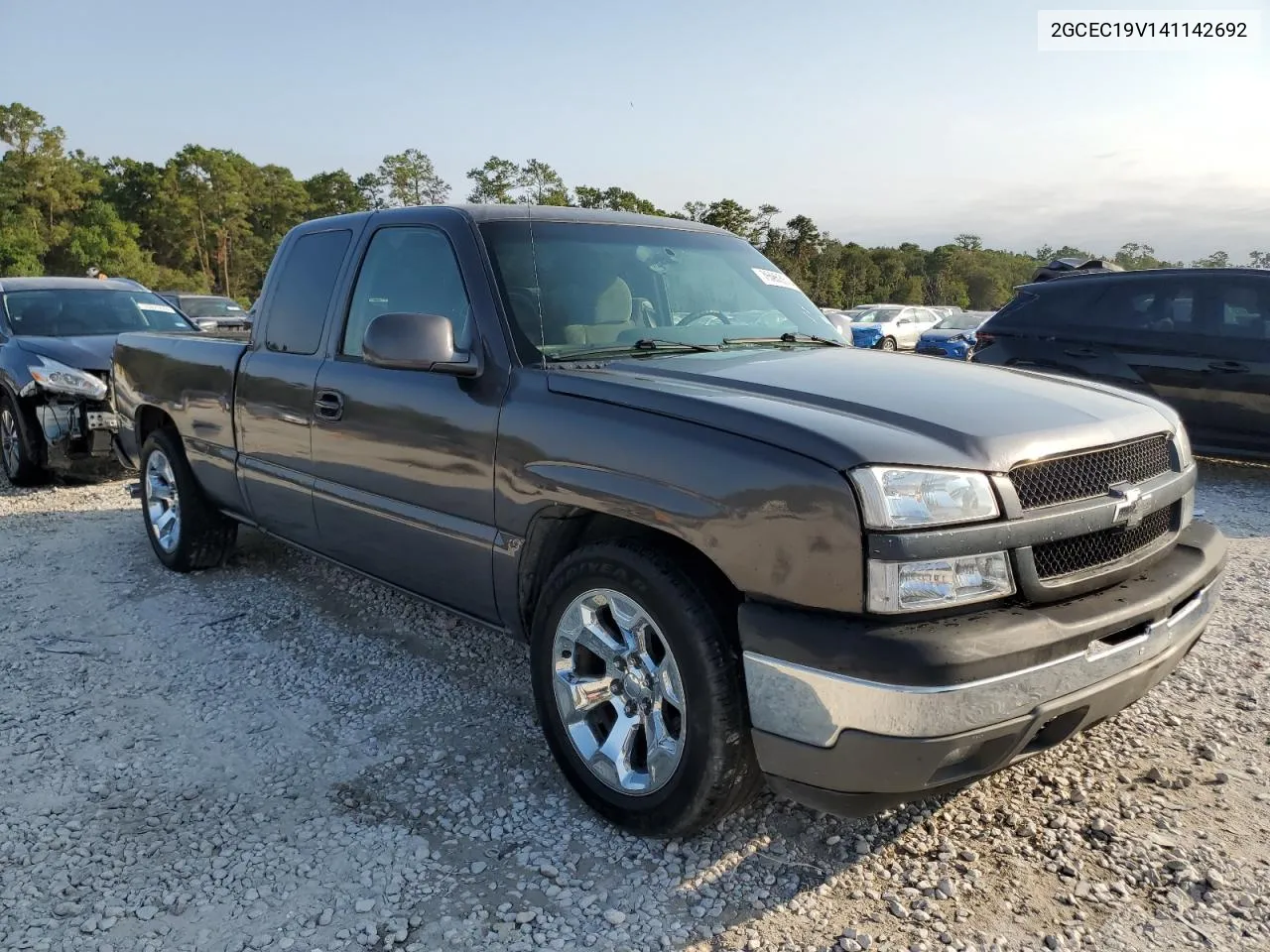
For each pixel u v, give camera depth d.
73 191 98.56
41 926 2.41
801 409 2.54
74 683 3.88
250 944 2.35
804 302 4.14
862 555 2.21
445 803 2.98
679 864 2.67
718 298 3.80
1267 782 3.06
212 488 4.85
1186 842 2.74
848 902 2.50
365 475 3.67
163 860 2.70
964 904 2.48
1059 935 2.36
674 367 3.03
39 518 6.73
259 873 2.64
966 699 2.17
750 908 2.48
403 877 2.62
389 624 4.52
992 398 2.74
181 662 4.09
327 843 2.77
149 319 9.01
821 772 2.31
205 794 3.04
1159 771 3.12
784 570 2.32
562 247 3.54
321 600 4.85
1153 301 8.46
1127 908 2.46
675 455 2.54
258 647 4.25
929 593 2.23
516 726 3.50
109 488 7.84
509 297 3.24
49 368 7.48
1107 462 2.62
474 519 3.20
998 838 2.77
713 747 2.48
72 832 2.83
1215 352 7.98
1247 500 7.40
